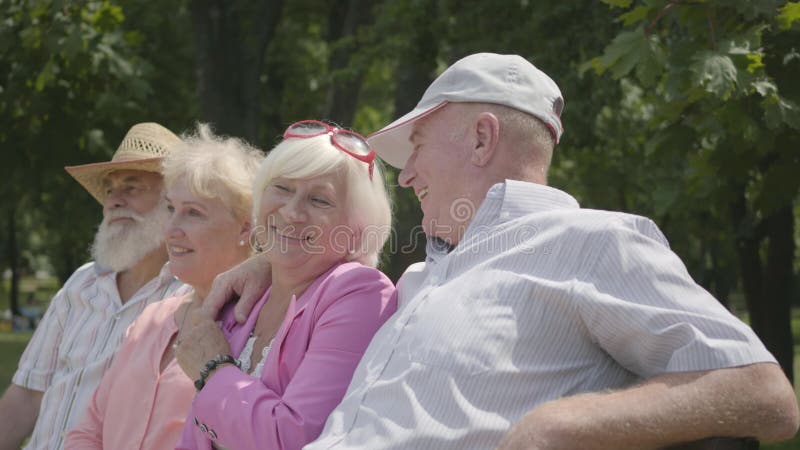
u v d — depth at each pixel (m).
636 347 2.09
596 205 16.48
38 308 35.66
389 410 2.22
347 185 2.73
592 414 1.95
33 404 3.96
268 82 16.73
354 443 2.23
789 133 5.05
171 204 3.22
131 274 3.88
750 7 4.38
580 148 9.66
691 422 1.92
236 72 11.33
